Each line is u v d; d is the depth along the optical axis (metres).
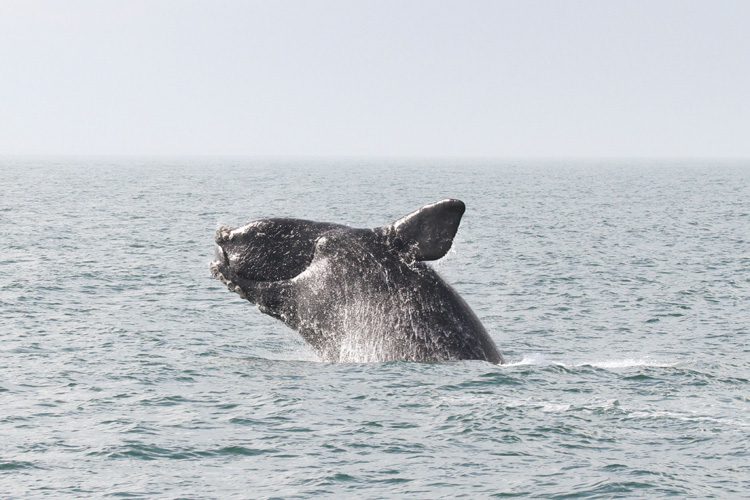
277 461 75.75
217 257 90.50
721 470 73.44
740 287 175.75
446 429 82.12
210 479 72.25
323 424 83.25
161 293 161.88
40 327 129.12
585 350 120.62
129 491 69.94
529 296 163.25
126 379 99.50
